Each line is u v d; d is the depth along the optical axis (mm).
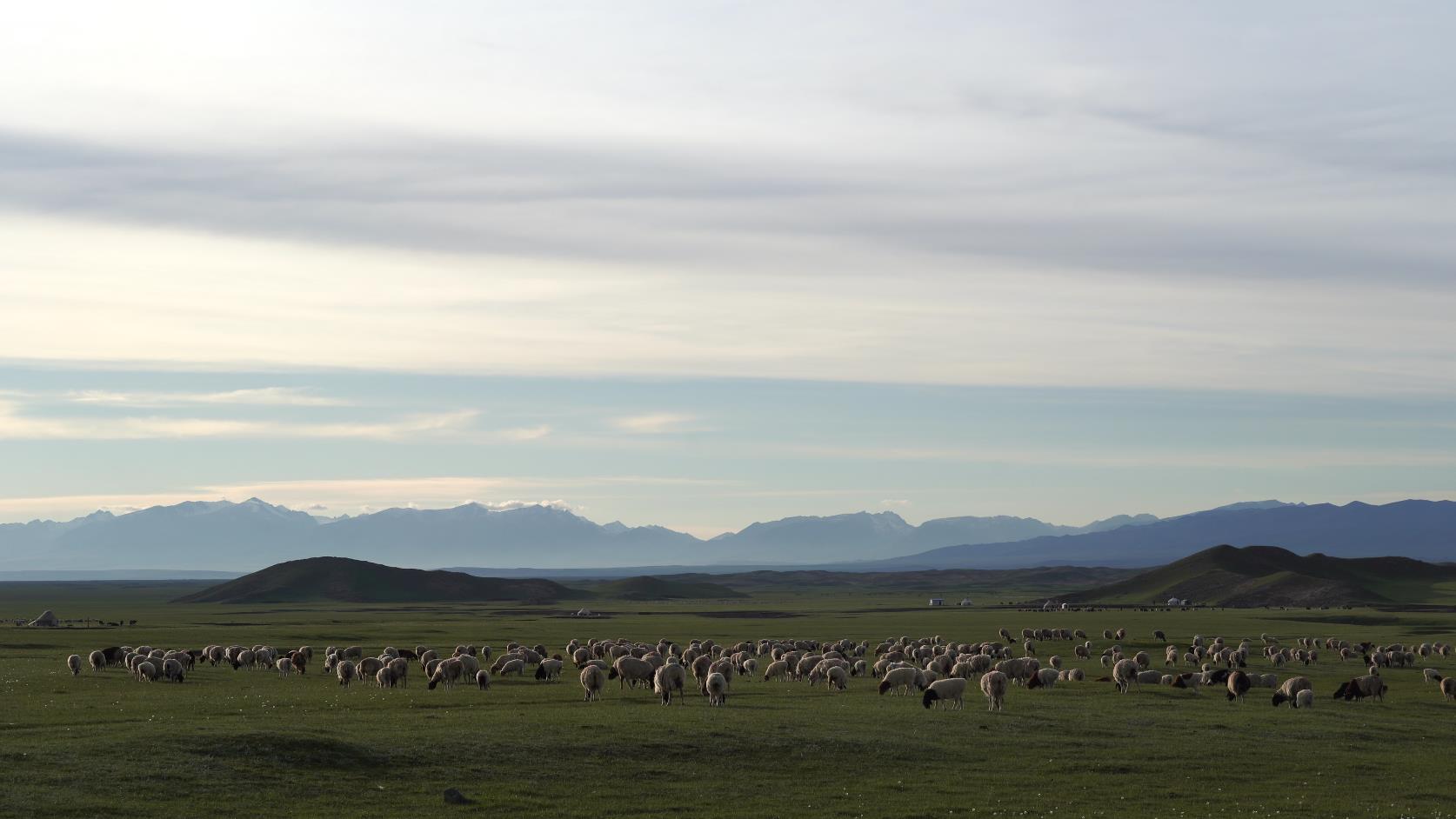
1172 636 158250
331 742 43031
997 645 105188
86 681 72312
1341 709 66188
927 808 39125
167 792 36656
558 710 55312
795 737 48531
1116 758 48000
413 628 174500
